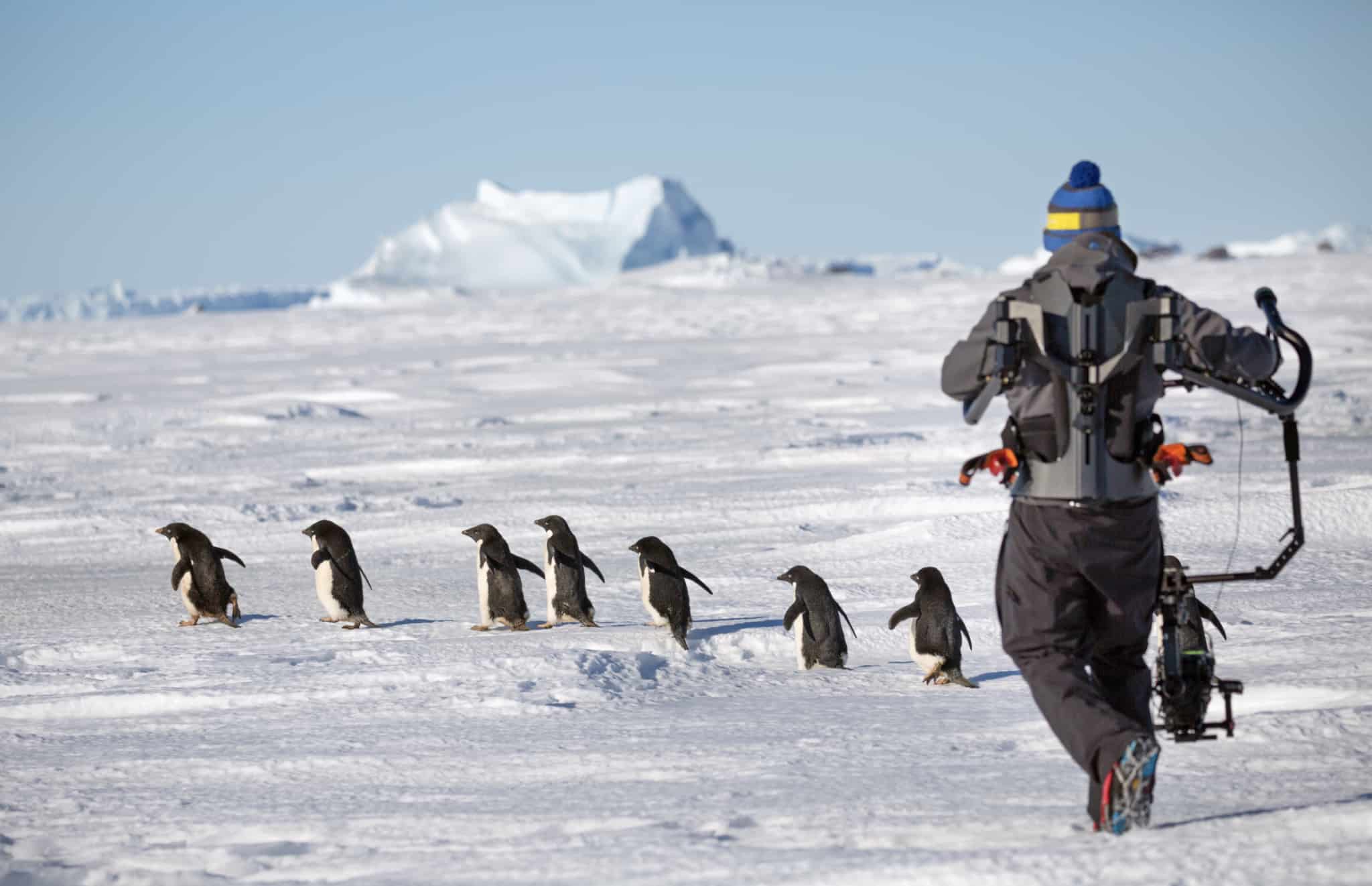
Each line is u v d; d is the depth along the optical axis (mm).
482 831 15914
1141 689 14477
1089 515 13562
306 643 30219
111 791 18922
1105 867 12156
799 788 17203
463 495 61125
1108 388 13656
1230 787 15469
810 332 179000
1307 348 13922
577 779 18609
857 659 28344
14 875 15062
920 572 25438
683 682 25953
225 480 71062
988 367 13711
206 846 16188
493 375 130750
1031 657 13867
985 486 53500
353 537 50438
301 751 20828
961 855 12977
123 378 141250
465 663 26641
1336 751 16812
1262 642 25109
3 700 25312
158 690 25391
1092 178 14164
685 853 14094
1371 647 23844
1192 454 13398
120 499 64812
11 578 44344
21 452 88625
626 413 100000
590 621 31672
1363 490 40000
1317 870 11828
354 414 105188
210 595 33188
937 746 19469
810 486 57531
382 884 13914
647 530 48688
